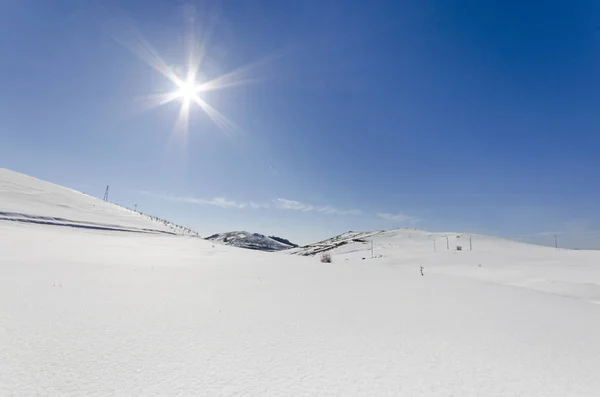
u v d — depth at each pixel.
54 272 11.62
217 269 16.77
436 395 3.36
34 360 3.78
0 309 5.93
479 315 7.73
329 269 20.59
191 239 56.84
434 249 79.06
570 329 6.76
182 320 5.98
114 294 8.17
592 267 41.12
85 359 3.90
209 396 3.10
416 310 8.02
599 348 5.37
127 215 65.44
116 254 22.83
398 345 5.05
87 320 5.61
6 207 42.31
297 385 3.44
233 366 3.91
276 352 4.48
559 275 29.48
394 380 3.69
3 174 63.47
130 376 3.49
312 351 4.60
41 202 53.28
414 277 17.16
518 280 23.30
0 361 3.69
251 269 17.88
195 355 4.22
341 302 8.77
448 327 6.37
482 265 46.97
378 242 104.44
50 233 34.78
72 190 76.25
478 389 3.55
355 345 4.96
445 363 4.33
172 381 3.42
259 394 3.19
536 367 4.33
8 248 19.41
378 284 13.38
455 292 11.79
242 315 6.65
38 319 5.47
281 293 9.90
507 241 89.62
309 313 7.15
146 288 9.43
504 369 4.20
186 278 12.36
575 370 4.27
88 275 11.44
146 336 4.92
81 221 47.62
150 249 30.72
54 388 3.13
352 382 3.58
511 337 5.83
